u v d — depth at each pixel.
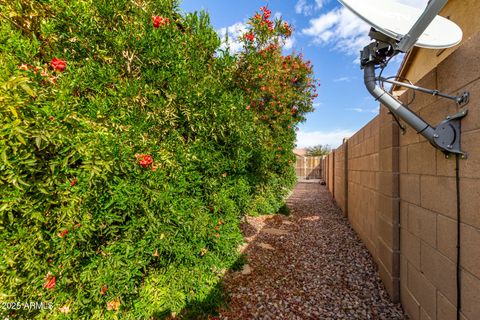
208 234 2.41
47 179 1.40
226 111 2.41
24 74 1.34
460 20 3.38
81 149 1.39
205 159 2.37
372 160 3.61
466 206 1.39
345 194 6.46
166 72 2.13
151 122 2.07
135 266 1.83
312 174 19.97
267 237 4.78
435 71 1.73
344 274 3.22
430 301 1.85
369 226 3.88
